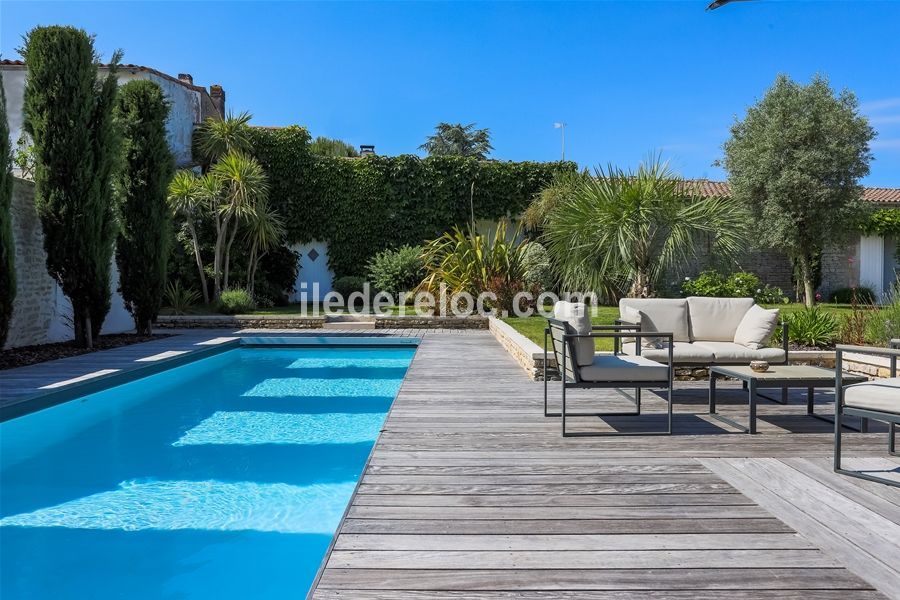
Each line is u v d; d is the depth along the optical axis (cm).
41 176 769
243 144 1526
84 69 779
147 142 964
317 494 320
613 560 204
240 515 291
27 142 991
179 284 1307
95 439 437
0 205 648
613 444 360
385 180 1717
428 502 261
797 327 657
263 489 327
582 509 252
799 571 196
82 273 799
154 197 978
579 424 413
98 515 291
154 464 375
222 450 409
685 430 396
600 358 424
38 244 853
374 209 1706
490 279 1201
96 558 245
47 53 754
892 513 247
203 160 1558
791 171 1391
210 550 253
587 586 186
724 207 775
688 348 506
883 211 1683
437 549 213
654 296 777
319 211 1681
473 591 182
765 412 454
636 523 237
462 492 274
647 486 282
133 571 234
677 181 764
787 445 358
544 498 266
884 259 1747
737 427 400
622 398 509
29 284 833
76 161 779
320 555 248
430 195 1733
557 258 894
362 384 686
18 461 382
